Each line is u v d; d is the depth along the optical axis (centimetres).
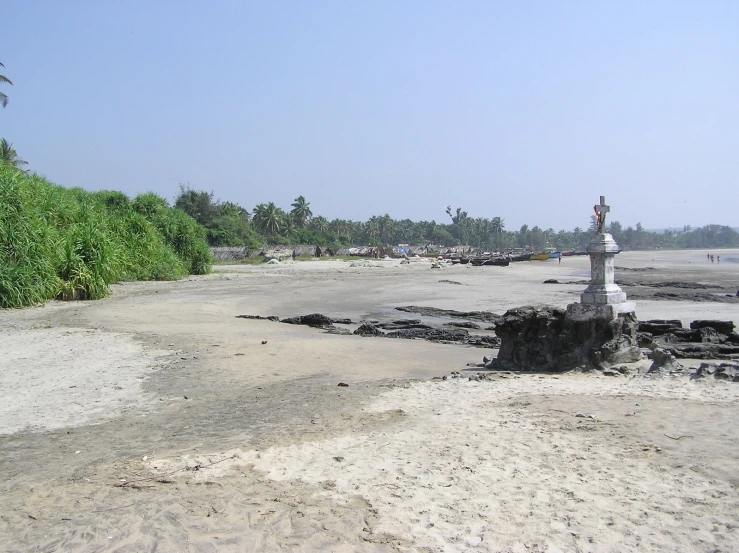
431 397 963
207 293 3362
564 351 1173
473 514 521
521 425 768
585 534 478
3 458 733
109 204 4750
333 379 1212
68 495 599
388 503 551
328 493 580
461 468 627
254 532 505
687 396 875
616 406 837
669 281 5178
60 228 3036
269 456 694
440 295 3641
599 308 1137
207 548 482
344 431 789
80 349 1493
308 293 3619
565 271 6894
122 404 1003
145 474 652
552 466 619
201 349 1517
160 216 4812
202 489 602
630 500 532
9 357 1392
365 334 2005
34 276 2495
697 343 1523
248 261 8475
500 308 2953
